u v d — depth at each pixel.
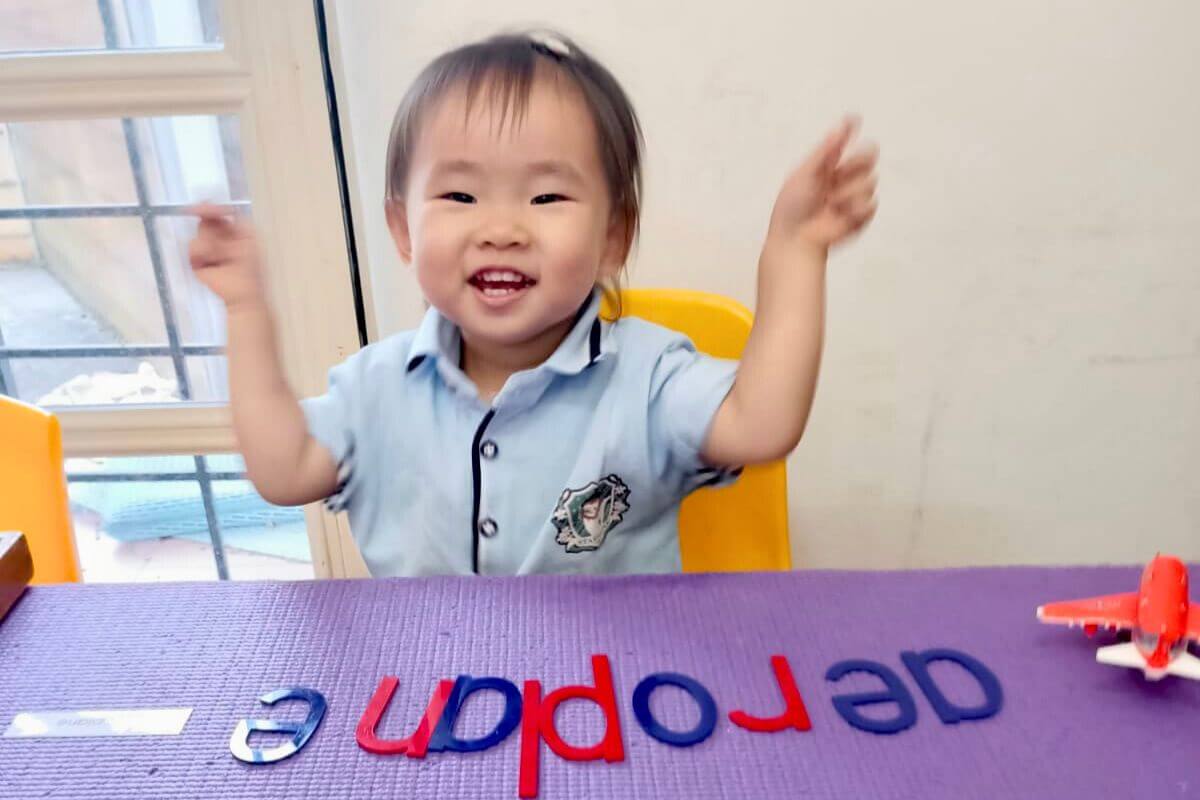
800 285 0.63
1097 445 1.28
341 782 0.44
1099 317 1.20
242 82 1.10
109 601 0.57
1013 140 1.11
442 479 0.78
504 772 0.44
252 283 0.65
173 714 0.47
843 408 1.25
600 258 0.73
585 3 1.04
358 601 0.56
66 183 1.23
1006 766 0.44
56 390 1.35
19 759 0.45
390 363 0.81
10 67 1.12
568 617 0.55
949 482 1.30
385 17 1.05
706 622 0.54
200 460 1.41
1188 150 1.12
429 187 0.69
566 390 0.78
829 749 0.45
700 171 1.12
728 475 0.77
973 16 1.05
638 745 0.46
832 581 0.59
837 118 1.10
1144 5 1.05
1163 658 0.49
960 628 0.54
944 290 1.19
